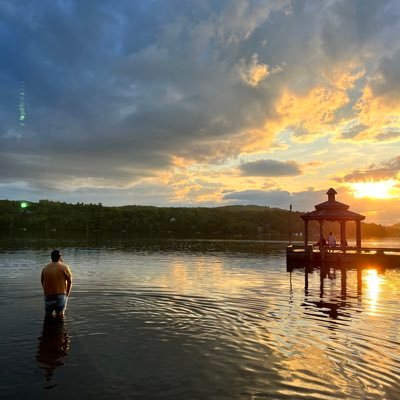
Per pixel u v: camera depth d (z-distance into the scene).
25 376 8.29
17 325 12.45
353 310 15.47
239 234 176.62
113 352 9.88
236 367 8.90
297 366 8.99
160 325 12.61
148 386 7.84
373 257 37.59
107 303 16.33
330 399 7.31
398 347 10.48
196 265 34.47
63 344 10.52
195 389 7.71
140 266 32.81
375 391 7.67
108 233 151.25
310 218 41.03
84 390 7.63
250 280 24.70
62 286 13.79
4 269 28.67
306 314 14.59
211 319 13.54
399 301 17.66
